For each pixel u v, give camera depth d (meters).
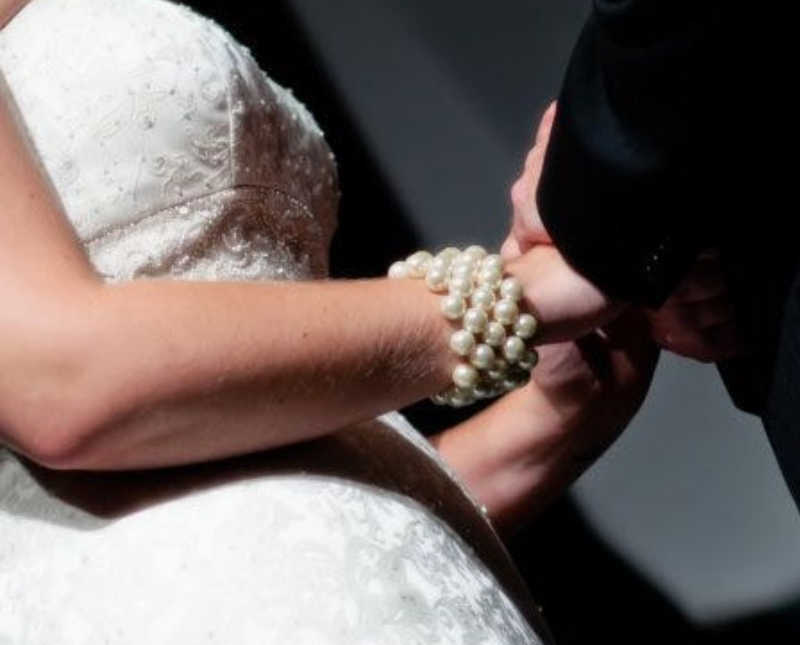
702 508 6.06
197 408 3.12
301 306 3.22
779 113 3.32
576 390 4.26
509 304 3.40
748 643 5.75
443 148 6.86
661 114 3.33
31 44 3.48
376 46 7.03
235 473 3.27
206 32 3.54
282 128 3.68
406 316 3.34
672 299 3.86
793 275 3.41
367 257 6.75
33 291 3.07
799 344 3.29
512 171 6.81
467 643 3.19
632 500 6.08
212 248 3.48
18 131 3.22
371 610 3.13
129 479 3.29
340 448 3.42
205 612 3.10
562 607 5.89
